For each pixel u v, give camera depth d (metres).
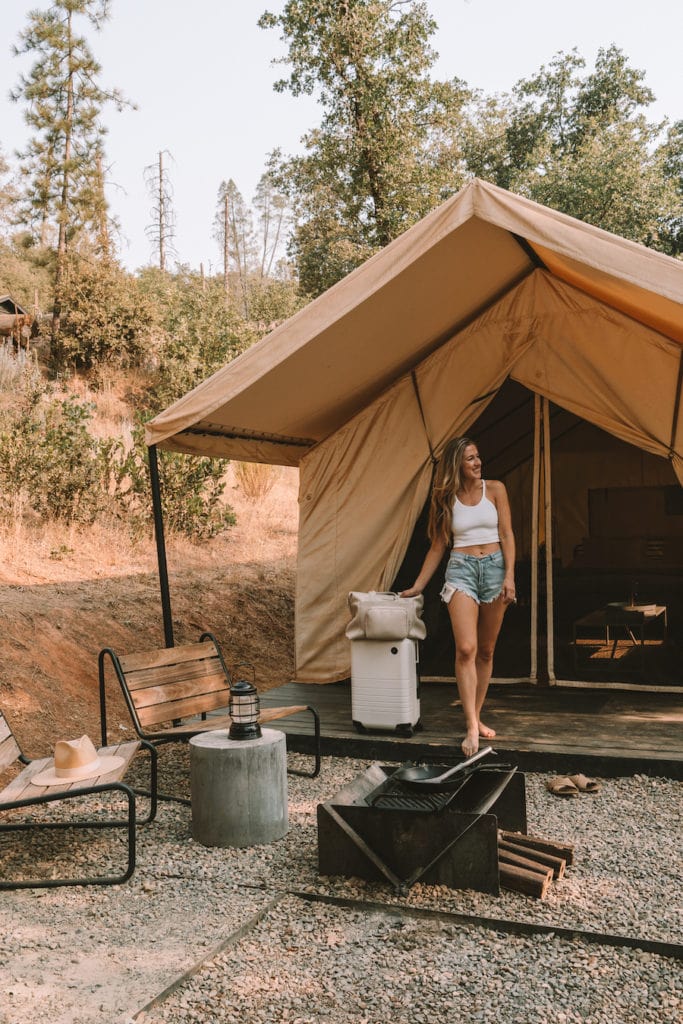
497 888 3.33
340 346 5.45
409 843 3.47
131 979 2.78
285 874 3.64
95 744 5.95
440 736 5.20
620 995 2.62
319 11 19.75
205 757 4.00
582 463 8.66
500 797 3.86
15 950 3.01
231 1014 2.58
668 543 8.46
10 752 4.11
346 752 5.26
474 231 4.90
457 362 6.53
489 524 4.91
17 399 11.95
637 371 6.07
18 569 8.41
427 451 6.54
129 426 14.88
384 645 5.29
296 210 24.64
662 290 4.23
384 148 20.73
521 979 2.73
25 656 6.48
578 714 5.66
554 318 6.33
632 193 27.05
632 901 3.26
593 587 7.80
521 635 8.53
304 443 7.36
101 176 21.62
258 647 8.70
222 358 16.70
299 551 6.92
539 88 35.66
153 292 26.19
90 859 3.89
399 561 6.60
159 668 5.02
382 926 3.13
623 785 4.56
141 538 10.25
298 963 2.88
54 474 9.81
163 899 3.43
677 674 6.80
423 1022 2.51
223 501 12.38
